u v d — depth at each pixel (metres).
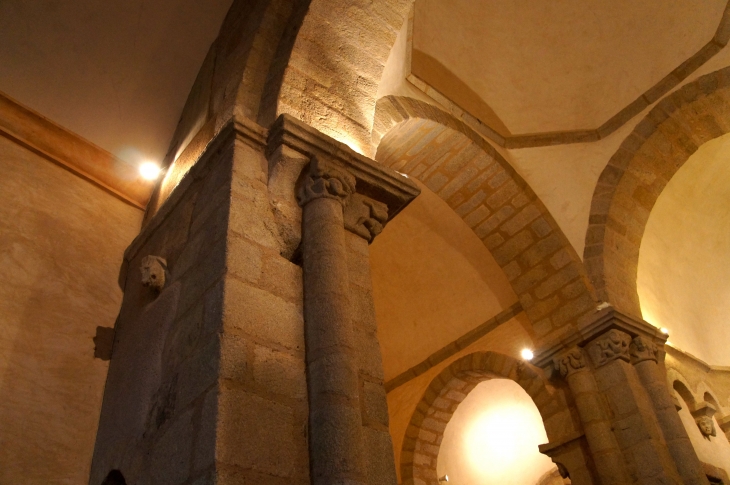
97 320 4.14
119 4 4.86
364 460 2.63
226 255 3.03
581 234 7.50
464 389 9.59
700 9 6.97
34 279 3.96
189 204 3.89
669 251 9.11
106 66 4.92
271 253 3.27
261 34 4.48
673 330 8.65
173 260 3.72
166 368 3.11
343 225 3.52
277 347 2.90
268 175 3.61
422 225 8.92
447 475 10.64
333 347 2.91
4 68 4.54
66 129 4.71
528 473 11.55
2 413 3.39
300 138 3.65
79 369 3.87
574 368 6.91
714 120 7.26
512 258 7.82
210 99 4.62
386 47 4.95
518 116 7.87
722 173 8.88
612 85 7.69
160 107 5.20
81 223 4.46
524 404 11.30
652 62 7.42
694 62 7.12
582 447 6.81
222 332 2.73
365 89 4.59
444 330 9.66
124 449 3.16
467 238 8.75
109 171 4.85
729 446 8.36
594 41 7.60
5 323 3.67
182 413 2.71
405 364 10.18
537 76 7.82
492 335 9.03
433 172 7.54
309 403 2.81
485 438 11.54
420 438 9.57
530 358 7.45
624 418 6.38
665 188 8.51
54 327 3.89
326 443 2.61
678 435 6.24
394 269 9.59
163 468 2.64
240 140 3.64
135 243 4.46
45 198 4.34
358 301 3.39
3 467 3.24
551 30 7.62
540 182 7.79
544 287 7.51
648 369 6.68
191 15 5.17
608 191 7.52
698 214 9.24
